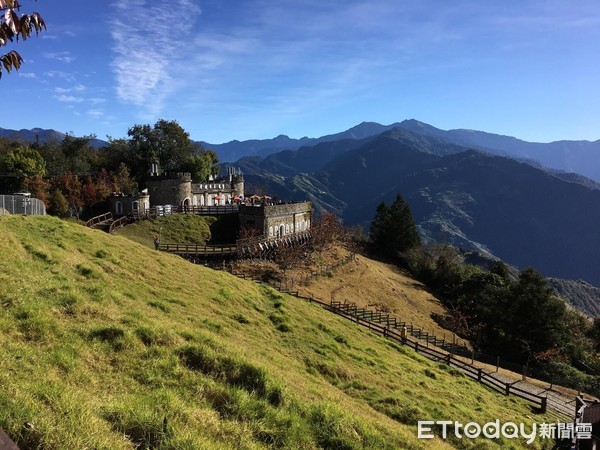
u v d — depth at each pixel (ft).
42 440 20.31
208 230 208.44
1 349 30.66
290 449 29.94
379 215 335.67
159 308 63.72
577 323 215.72
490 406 76.79
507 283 229.66
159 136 325.62
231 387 36.55
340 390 60.54
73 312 43.60
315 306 117.19
